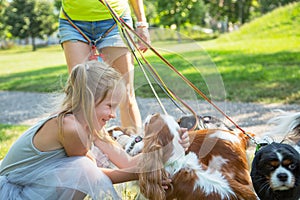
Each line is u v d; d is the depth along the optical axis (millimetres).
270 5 20656
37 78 11641
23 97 9273
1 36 27594
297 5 14977
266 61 9984
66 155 3088
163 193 3039
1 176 3078
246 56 10828
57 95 3141
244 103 6953
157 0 18719
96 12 3785
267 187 3107
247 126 5820
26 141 3035
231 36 14484
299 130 3648
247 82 8297
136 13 4020
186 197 3072
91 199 3105
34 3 27062
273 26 14227
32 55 20391
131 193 3594
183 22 18531
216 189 3053
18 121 7172
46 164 3043
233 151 3404
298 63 9508
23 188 3047
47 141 3008
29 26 26953
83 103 2910
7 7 27266
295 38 12617
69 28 3838
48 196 2984
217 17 21438
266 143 3473
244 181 3355
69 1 3814
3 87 10648
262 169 3100
